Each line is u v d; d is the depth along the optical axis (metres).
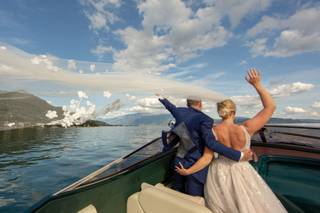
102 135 25.38
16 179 9.34
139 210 2.61
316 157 4.39
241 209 2.25
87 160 12.90
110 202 2.53
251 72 2.44
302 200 3.35
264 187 2.40
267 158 4.44
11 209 6.55
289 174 3.98
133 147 17.64
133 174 2.87
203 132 2.56
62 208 2.04
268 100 2.37
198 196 2.81
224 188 2.40
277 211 2.32
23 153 14.73
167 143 3.54
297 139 5.37
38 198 7.37
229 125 2.44
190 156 2.96
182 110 3.11
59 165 11.70
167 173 3.69
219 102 2.54
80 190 2.17
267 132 5.64
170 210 2.29
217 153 2.60
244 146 2.34
